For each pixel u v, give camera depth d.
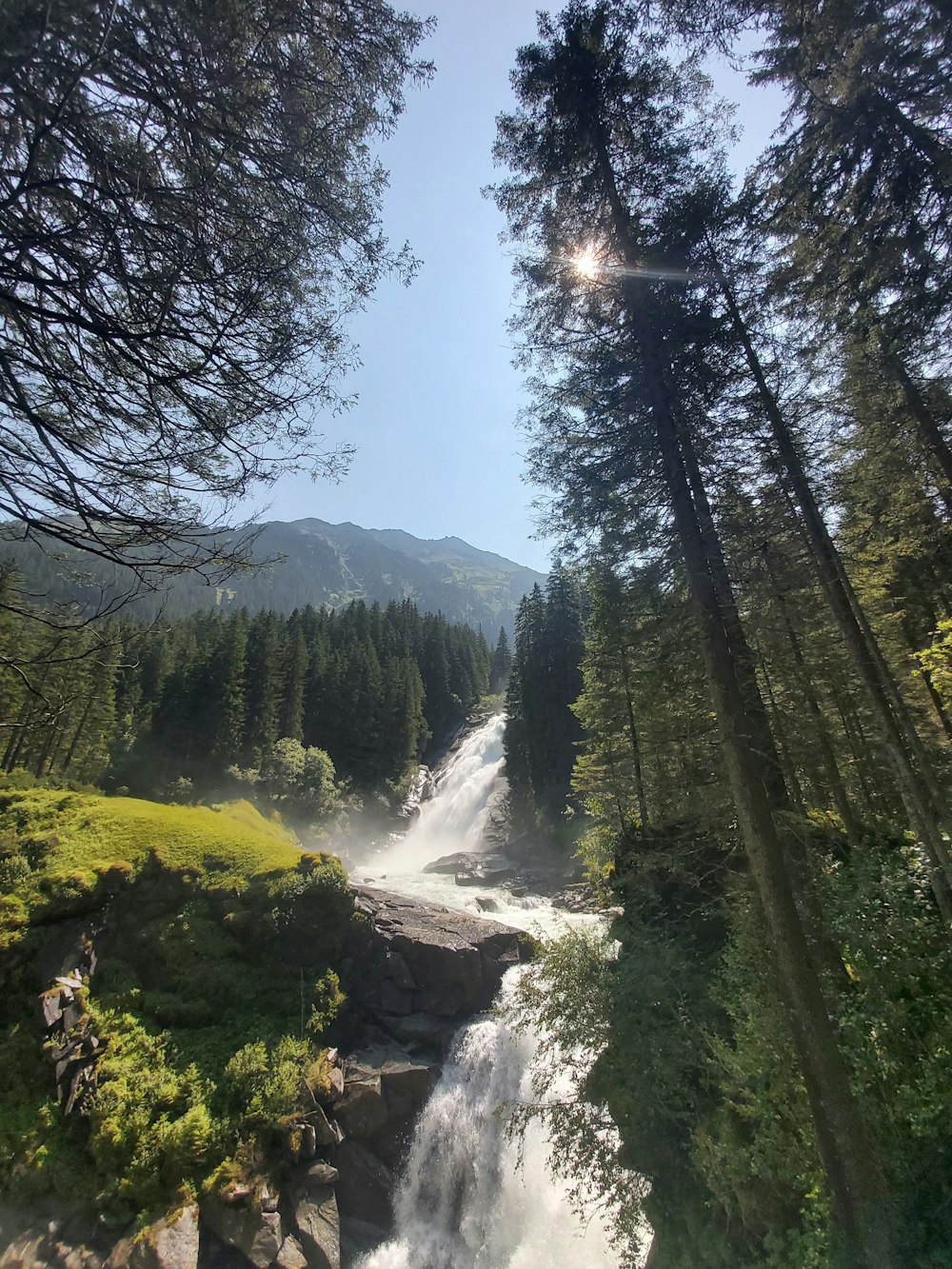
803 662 12.41
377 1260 9.49
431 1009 13.27
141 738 39.69
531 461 8.56
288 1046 11.23
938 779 11.29
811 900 6.96
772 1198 5.80
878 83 6.36
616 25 7.50
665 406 7.45
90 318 3.05
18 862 13.01
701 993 8.48
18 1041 10.18
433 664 72.00
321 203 3.86
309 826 39.34
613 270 8.04
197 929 12.77
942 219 6.50
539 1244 9.60
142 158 3.11
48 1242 8.06
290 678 49.81
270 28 3.30
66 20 2.45
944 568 13.08
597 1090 8.80
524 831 37.72
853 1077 5.58
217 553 3.65
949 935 6.17
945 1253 4.22
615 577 9.59
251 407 3.68
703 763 11.42
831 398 9.52
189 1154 9.20
